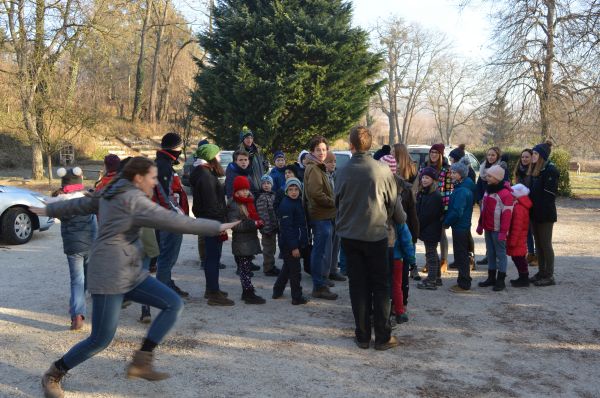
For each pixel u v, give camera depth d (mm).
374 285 4598
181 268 7621
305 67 21000
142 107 44906
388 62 52594
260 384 3893
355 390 3824
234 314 5516
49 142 20375
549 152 6641
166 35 45312
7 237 9062
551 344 4781
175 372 4074
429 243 6500
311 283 6945
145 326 5109
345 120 22156
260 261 8219
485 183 8281
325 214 6012
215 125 22672
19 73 20656
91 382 3859
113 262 3348
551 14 21578
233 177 6508
